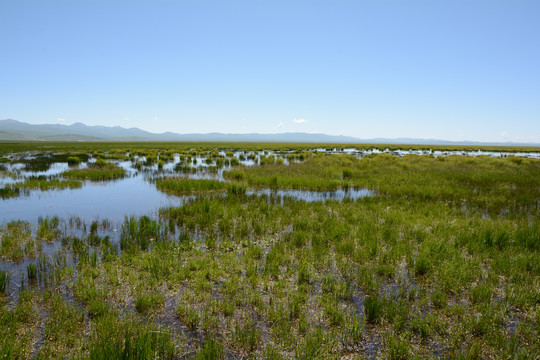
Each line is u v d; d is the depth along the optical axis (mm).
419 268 6535
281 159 33562
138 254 7121
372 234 8609
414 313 5117
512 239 8227
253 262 6883
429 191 15000
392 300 5430
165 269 6336
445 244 7742
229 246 7812
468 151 76375
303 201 12914
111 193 15031
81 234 8578
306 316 4996
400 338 4457
